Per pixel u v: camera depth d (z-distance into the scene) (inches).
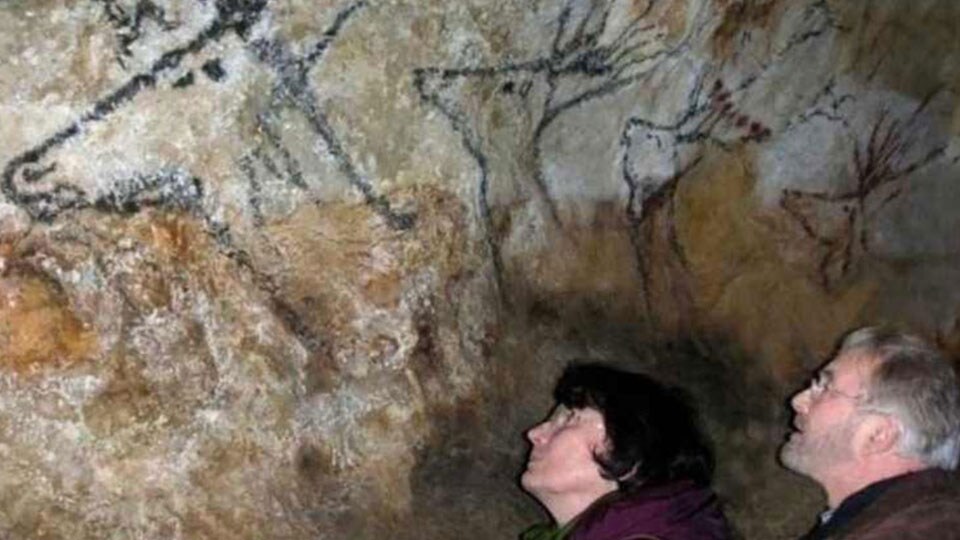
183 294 65.7
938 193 106.3
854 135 98.0
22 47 57.7
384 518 71.0
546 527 65.9
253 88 64.4
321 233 69.4
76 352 63.1
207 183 65.2
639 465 61.9
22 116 59.1
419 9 67.8
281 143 66.5
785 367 94.4
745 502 87.7
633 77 80.4
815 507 89.0
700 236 90.9
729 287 92.6
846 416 58.0
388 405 72.6
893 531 52.2
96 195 62.5
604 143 82.5
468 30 70.4
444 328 75.4
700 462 63.1
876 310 102.3
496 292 78.8
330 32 65.4
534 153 79.2
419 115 71.0
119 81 60.7
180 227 65.1
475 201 75.9
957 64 100.9
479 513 74.5
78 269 62.8
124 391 64.2
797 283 97.3
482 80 72.9
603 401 62.7
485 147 75.3
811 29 89.0
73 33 58.7
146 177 63.4
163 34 60.9
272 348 68.4
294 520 67.9
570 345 82.9
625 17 76.2
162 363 65.2
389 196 71.4
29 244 61.4
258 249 67.6
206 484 65.9
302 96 66.1
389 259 72.1
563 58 75.8
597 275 84.7
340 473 70.3
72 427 63.0
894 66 97.0
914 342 58.6
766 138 92.7
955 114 103.7
